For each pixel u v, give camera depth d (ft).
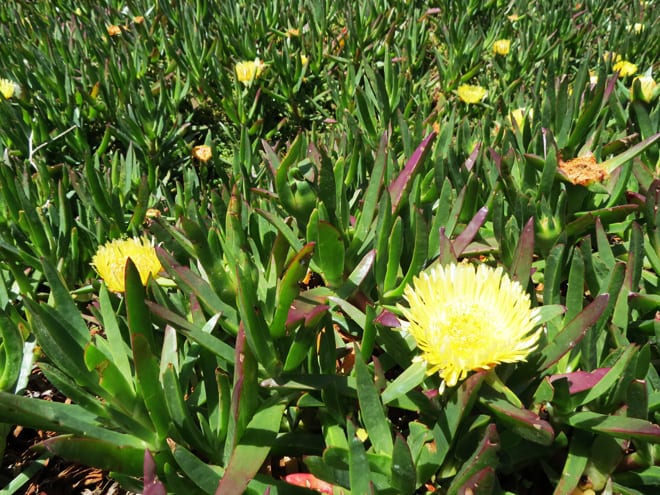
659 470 1.25
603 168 1.74
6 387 1.48
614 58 3.47
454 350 1.09
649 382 1.36
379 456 1.17
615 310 1.42
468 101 3.18
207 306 1.36
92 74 3.13
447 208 1.60
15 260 2.04
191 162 2.98
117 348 1.26
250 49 3.66
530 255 1.34
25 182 2.22
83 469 1.62
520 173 2.02
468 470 1.10
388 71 2.88
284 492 1.23
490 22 4.50
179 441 1.26
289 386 1.27
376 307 1.57
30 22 4.06
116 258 1.60
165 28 4.05
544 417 1.30
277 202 1.86
